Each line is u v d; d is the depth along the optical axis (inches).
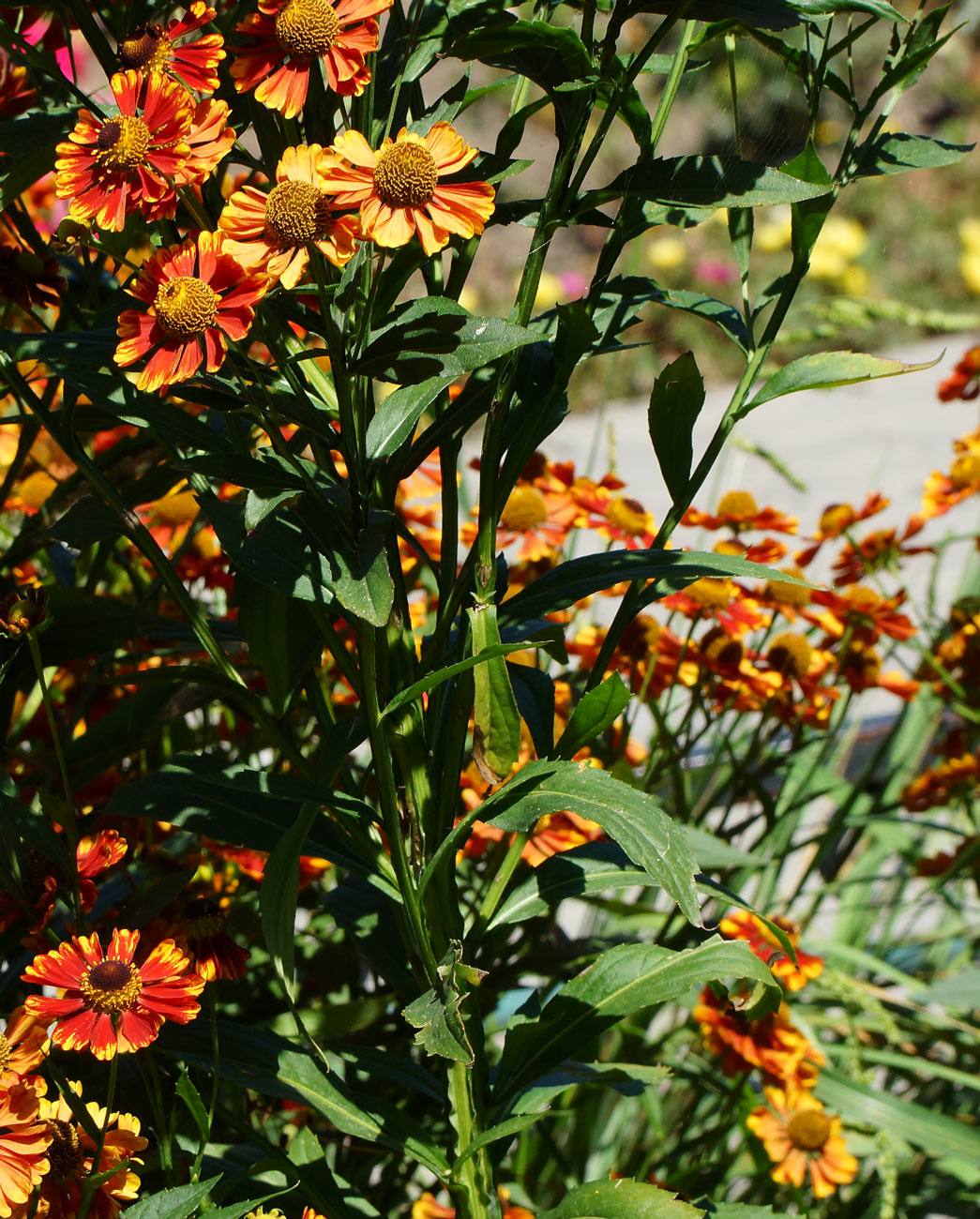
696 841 61.5
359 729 52.1
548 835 59.6
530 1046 53.2
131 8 52.3
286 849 50.8
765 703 67.9
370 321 49.4
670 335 243.0
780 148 54.0
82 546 52.2
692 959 52.9
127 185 47.9
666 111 52.2
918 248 265.4
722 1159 69.6
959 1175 70.0
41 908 51.8
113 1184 49.3
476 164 51.1
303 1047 54.0
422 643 54.3
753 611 65.0
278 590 49.5
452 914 52.6
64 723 59.1
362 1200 54.2
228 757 63.6
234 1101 54.5
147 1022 48.6
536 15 51.9
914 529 76.2
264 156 50.6
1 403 66.1
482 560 51.6
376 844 52.5
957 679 79.5
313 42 47.9
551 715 55.2
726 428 53.4
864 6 50.5
